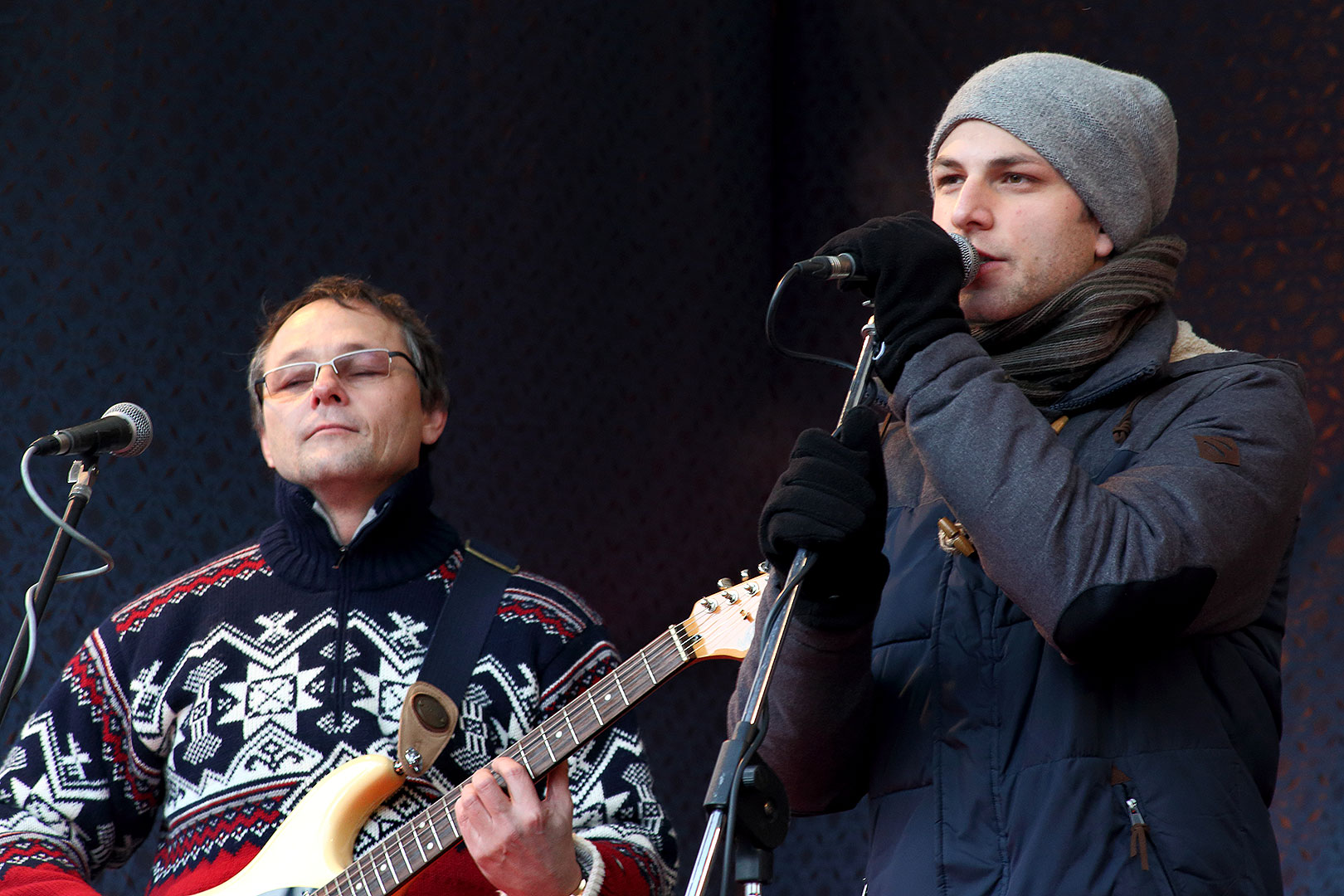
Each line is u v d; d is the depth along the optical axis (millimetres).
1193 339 5359
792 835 10570
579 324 11250
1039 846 4473
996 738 4711
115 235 10719
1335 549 9445
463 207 11188
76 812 7098
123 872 9898
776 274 11586
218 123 10906
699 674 11000
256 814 6777
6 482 10383
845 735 4953
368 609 7293
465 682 7047
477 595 7348
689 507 11172
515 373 11094
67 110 10797
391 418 7664
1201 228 10117
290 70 11055
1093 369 5121
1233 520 4480
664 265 11430
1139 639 4383
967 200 5352
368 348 7785
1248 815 4527
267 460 8109
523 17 11453
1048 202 5328
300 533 7445
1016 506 4340
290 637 7195
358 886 6441
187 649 7285
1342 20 9930
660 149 11539
